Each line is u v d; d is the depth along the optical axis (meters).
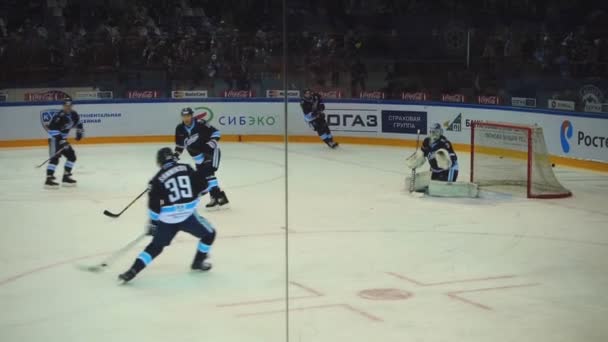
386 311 7.28
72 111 13.84
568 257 9.29
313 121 18.41
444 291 7.93
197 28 22.44
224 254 9.45
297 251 9.58
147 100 19.70
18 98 19.11
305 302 7.57
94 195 13.27
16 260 9.24
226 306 7.48
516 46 18.20
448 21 22.00
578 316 7.12
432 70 19.00
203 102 19.83
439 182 12.97
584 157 15.59
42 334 6.77
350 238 10.22
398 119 18.86
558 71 16.88
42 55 19.47
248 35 20.50
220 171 15.59
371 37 19.97
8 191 13.62
